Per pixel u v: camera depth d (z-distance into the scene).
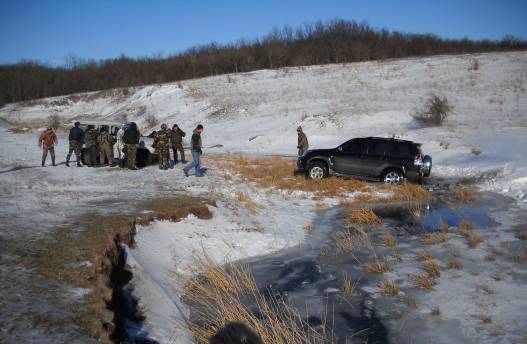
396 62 62.12
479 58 57.38
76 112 68.81
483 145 22.53
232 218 10.01
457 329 5.20
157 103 59.09
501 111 33.69
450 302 5.91
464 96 40.50
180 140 18.69
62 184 13.09
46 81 89.69
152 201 10.34
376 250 8.38
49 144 17.28
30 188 12.23
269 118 40.75
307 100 47.38
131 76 89.69
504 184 15.19
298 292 6.49
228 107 49.19
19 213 8.62
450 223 10.29
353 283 6.79
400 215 11.27
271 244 8.86
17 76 87.75
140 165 17.59
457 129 27.34
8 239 6.73
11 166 17.11
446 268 7.21
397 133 28.05
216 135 38.22
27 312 4.50
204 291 6.39
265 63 84.31
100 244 6.66
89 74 95.00
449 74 50.72
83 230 7.41
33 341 3.97
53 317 4.46
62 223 7.89
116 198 10.73
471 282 6.55
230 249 8.45
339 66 64.69
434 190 14.91
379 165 14.91
